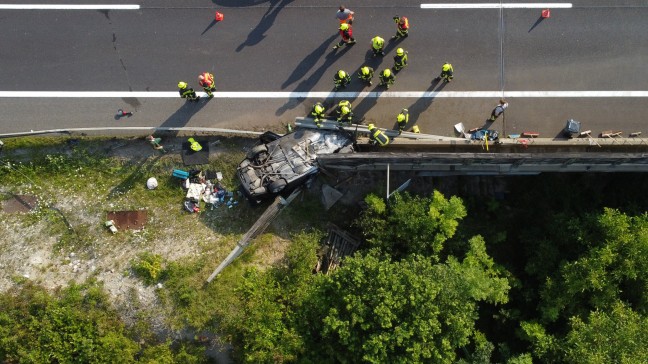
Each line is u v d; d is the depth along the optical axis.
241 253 25.17
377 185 26.47
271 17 26.38
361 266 22.06
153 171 25.75
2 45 26.12
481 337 24.88
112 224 25.33
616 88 25.94
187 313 23.73
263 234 25.69
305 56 26.23
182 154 25.62
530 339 24.75
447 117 25.97
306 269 24.20
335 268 25.80
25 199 25.47
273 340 22.64
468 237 26.39
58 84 25.97
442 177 27.48
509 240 27.86
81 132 25.50
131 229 25.39
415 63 26.11
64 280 24.42
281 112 25.98
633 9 26.12
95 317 23.56
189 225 25.55
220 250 25.11
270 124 25.95
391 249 24.53
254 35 26.33
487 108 25.97
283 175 24.92
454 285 22.73
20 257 24.73
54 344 22.94
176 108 25.88
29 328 22.98
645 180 27.30
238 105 26.00
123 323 24.02
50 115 25.75
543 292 24.97
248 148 25.77
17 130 25.59
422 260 22.80
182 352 23.97
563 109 25.94
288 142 25.34
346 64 26.17
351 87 26.08
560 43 26.14
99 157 25.66
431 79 26.02
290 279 24.09
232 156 25.70
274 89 26.08
